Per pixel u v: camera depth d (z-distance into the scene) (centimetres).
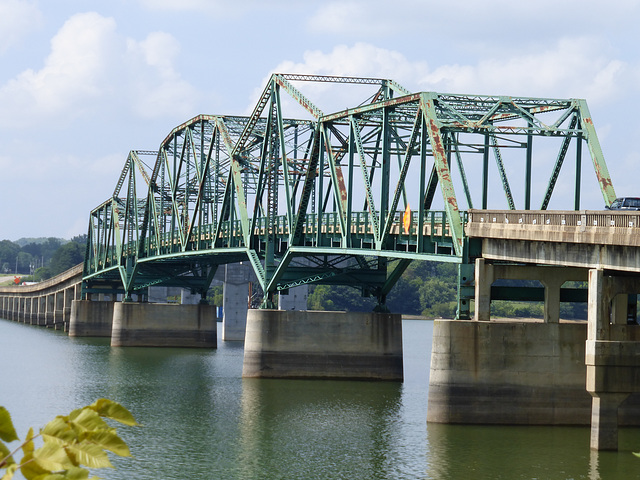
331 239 9594
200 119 13512
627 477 5150
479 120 7469
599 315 5347
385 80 9706
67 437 1186
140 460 5906
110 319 19475
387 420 7338
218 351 15025
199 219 13225
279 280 10300
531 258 6194
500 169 7862
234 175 11600
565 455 5672
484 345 6500
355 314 10225
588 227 5453
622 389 5372
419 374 11144
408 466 5612
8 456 1162
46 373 11012
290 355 10188
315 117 9550
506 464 5488
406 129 8912
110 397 8750
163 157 15475
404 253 7731
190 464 5806
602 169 7125
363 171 8619
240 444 6412
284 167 10062
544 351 6500
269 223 10688
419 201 7512
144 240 16325
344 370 10169
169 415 7638
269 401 8431
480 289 6612
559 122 7356
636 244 4991
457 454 5728
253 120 11100
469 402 6481
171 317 15850
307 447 6284
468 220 6844
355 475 5472
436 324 6575
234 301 19900
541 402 6475
